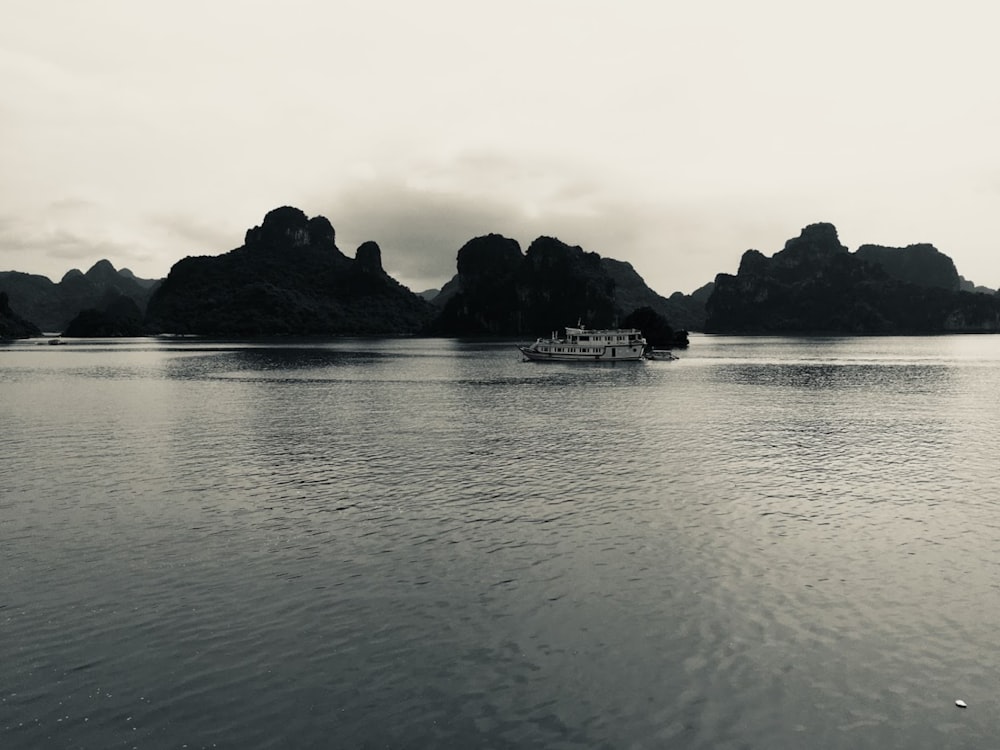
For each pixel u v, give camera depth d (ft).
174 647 60.90
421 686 54.49
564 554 83.46
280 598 71.05
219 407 232.32
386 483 120.67
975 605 68.39
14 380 347.56
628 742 47.60
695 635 62.39
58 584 75.10
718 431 175.73
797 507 103.65
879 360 492.54
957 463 135.33
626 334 512.22
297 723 50.03
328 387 305.94
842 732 48.57
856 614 66.49
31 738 48.37
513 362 495.82
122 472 130.41
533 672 56.39
